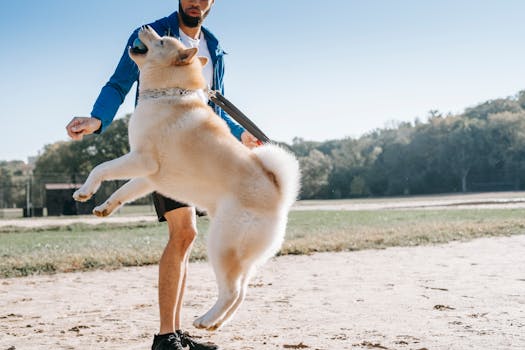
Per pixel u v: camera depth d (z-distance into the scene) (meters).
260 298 6.23
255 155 3.93
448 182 83.38
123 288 7.33
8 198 69.25
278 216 3.85
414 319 4.97
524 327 4.54
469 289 6.49
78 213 48.00
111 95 4.29
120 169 3.73
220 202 3.80
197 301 6.25
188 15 4.54
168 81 3.99
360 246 11.64
